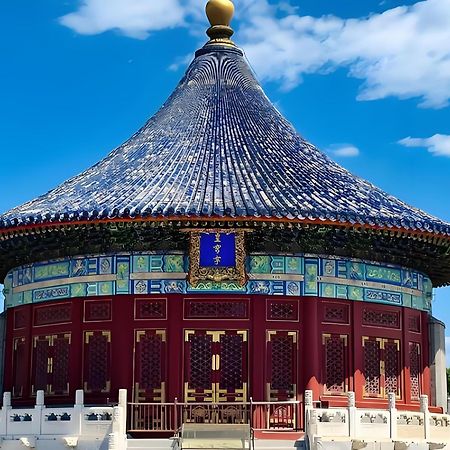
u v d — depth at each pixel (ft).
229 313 164.14
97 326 167.32
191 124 189.16
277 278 165.89
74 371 166.91
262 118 193.26
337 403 164.96
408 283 180.65
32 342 175.94
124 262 167.12
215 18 211.20
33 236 169.89
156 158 179.93
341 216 158.20
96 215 157.17
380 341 173.58
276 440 151.53
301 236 165.89
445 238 170.09
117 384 162.91
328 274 168.86
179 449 143.13
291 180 172.76
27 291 178.81
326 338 167.63
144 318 164.76
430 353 185.88
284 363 164.66
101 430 144.66
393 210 170.30
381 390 171.94
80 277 169.99
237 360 163.53
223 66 203.21
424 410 156.25
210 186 166.40
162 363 163.22
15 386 179.42
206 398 161.89
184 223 158.20
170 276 165.17
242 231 162.20
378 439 146.00
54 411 147.74
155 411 160.76
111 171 178.70
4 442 146.92
